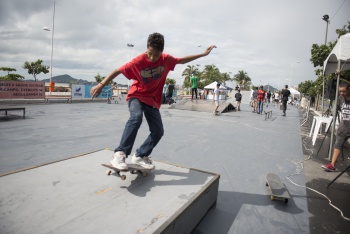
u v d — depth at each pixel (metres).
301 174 3.73
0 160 3.66
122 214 1.72
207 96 27.72
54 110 10.59
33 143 4.76
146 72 2.28
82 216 1.67
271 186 2.91
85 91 16.48
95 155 3.01
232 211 2.48
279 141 6.15
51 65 20.03
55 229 1.51
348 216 2.49
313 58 11.82
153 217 1.69
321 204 2.74
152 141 2.51
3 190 1.95
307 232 2.17
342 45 4.32
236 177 3.45
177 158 4.22
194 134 6.43
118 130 6.45
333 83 6.50
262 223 2.29
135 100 2.39
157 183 2.28
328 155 4.98
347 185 3.35
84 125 7.04
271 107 22.14
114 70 2.28
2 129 5.99
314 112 17.03
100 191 2.05
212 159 4.26
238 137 6.36
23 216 1.61
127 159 2.91
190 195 2.06
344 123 3.78
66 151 4.30
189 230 2.00
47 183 2.13
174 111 12.62
